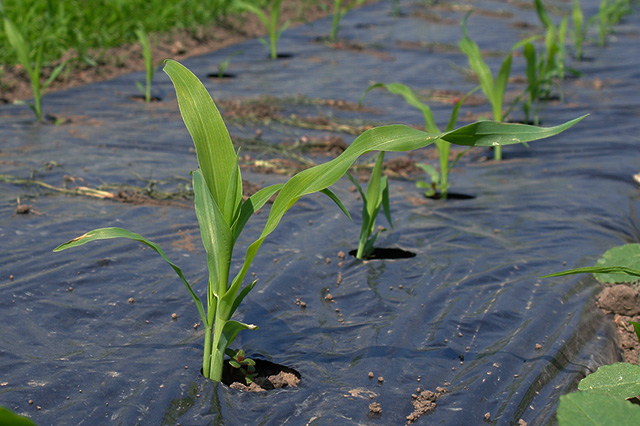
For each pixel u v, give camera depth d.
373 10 12.84
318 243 3.52
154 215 3.72
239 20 10.01
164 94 6.53
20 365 2.32
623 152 5.31
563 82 7.91
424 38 10.28
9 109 5.70
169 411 2.14
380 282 3.12
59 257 3.12
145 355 2.44
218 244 2.18
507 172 4.91
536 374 2.45
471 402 2.27
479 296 3.01
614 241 3.71
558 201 4.24
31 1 7.37
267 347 2.57
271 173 4.60
